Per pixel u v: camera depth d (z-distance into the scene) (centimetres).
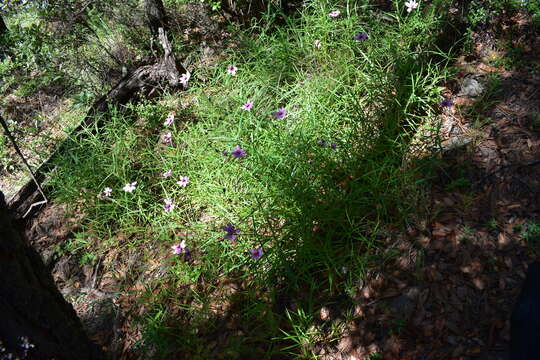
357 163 105
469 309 80
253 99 127
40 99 183
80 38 176
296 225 97
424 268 87
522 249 84
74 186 126
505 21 124
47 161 138
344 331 84
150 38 167
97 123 146
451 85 118
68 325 67
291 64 137
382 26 138
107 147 135
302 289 93
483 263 85
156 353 92
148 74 153
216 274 101
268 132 115
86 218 121
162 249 110
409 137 110
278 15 164
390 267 89
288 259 96
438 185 99
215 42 164
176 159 127
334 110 117
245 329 91
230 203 112
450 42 127
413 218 94
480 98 111
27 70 183
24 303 59
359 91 123
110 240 115
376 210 98
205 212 115
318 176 104
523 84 111
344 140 111
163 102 149
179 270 103
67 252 117
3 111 188
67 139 142
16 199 129
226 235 98
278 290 93
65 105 185
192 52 159
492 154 100
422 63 121
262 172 107
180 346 92
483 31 124
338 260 94
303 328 87
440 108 113
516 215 89
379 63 125
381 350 80
